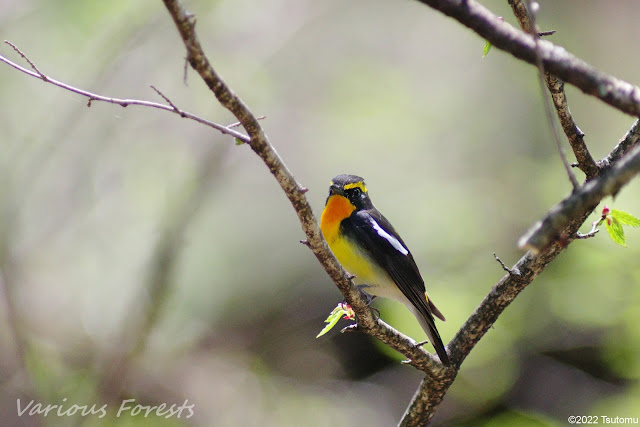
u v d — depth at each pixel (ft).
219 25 50.31
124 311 44.88
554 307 37.45
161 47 50.44
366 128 52.44
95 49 47.57
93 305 45.88
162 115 50.31
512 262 42.83
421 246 44.86
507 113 54.08
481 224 45.60
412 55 57.88
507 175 48.57
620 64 56.80
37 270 46.14
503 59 56.13
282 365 45.14
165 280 41.04
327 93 54.49
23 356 38.75
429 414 18.33
